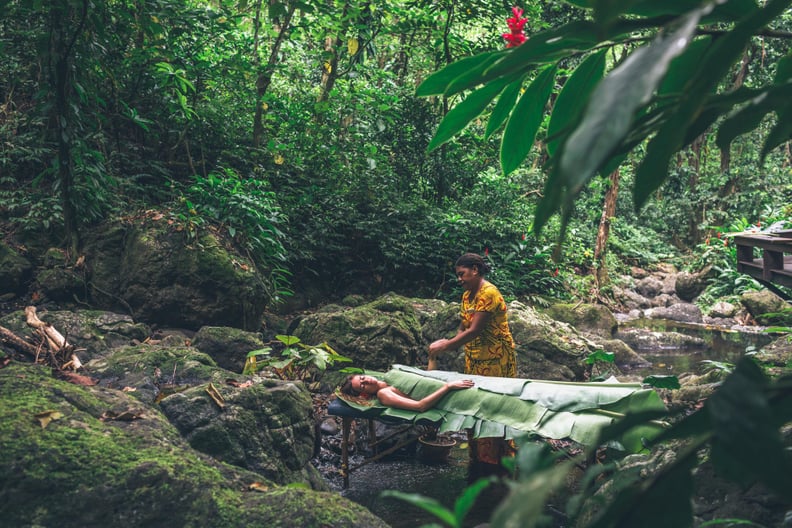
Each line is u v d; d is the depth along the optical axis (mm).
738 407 690
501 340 4254
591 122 575
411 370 4215
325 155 9336
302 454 3645
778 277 4555
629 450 3164
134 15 7094
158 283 6070
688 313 11875
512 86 1301
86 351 4941
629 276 15320
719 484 2393
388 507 3754
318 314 6594
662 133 855
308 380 5902
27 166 6934
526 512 611
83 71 6270
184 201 6703
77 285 6027
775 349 6293
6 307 5684
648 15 1014
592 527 854
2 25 6984
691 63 1093
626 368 7848
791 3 767
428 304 7859
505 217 10516
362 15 9492
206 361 4441
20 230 6301
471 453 4367
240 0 7961
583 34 991
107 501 2291
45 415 2523
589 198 15516
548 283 10430
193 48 7969
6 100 7035
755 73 13203
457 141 10781
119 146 7586
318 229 8625
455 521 804
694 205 17609
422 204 9938
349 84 9953
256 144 8781
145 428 2803
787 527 1868
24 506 2203
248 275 6418
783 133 1012
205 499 2432
